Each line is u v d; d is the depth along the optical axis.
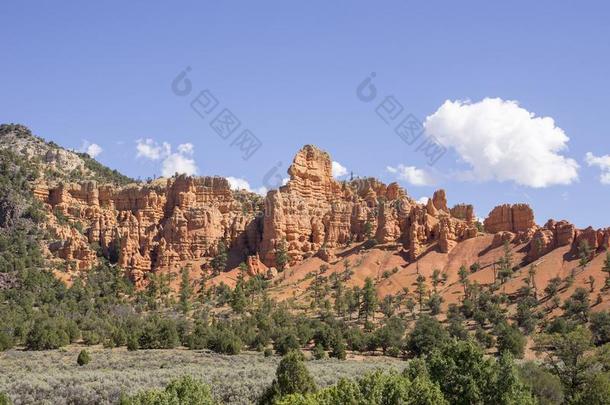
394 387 63.66
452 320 170.00
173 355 141.00
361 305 194.75
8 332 157.38
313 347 158.12
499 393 69.88
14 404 84.56
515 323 166.75
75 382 98.19
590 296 175.38
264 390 82.56
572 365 88.06
